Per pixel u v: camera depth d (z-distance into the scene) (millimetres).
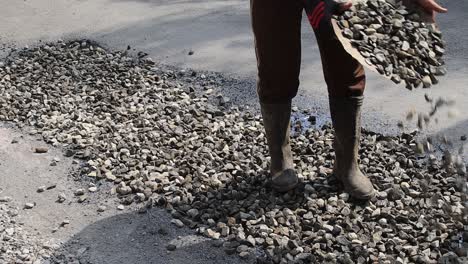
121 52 5062
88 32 5418
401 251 3012
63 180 3691
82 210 3451
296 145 3832
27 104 4438
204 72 4723
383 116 4047
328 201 3342
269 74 3195
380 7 3162
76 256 3137
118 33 5359
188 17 5539
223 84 4562
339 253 3035
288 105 3338
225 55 4914
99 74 4773
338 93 3203
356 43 2951
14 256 3145
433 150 3705
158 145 3914
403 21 3125
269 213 3281
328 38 3014
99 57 5016
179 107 4312
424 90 4238
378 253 3018
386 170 3582
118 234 3258
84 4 5984
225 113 4230
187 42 5141
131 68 4828
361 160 3656
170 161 3754
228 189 3490
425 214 3227
